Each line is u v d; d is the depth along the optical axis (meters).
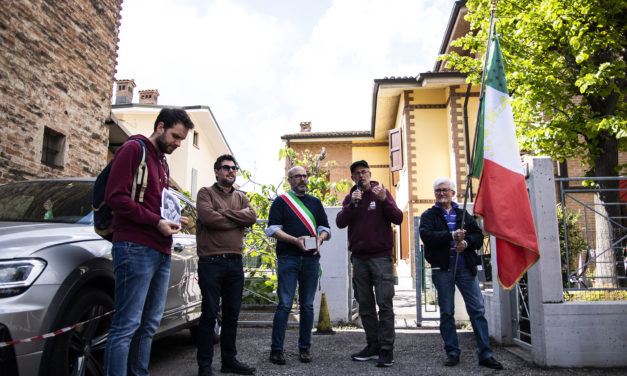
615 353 4.22
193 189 24.23
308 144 24.75
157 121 3.13
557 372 4.10
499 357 4.79
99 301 3.18
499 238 4.09
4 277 2.63
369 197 4.78
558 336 4.25
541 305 4.31
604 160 7.73
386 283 4.55
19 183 4.32
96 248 3.27
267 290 7.60
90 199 3.96
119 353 2.72
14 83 6.74
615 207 6.82
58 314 2.76
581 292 5.59
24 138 6.92
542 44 8.00
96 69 9.02
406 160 17.05
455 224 4.64
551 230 4.40
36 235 3.04
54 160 7.85
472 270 4.50
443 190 4.70
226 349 4.20
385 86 16.88
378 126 22.30
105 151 9.34
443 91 17.11
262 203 8.42
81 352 3.03
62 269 2.88
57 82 7.77
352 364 4.55
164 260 3.12
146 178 2.92
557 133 7.73
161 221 2.90
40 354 2.65
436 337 6.06
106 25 9.41
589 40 7.14
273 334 4.62
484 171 4.15
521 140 8.40
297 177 4.84
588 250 4.70
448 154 16.77
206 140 26.91
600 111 7.84
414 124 17.05
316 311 6.98
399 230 20.00
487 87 4.29
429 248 4.63
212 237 4.13
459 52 17.27
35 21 7.21
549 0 7.13
